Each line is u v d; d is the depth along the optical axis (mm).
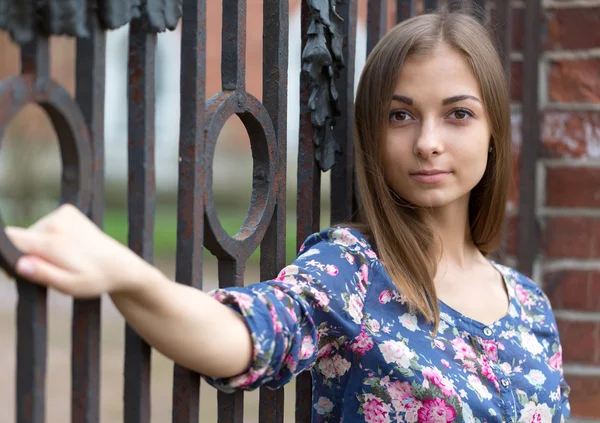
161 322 741
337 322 1019
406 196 1156
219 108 864
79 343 705
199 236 834
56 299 5762
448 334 1129
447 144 1115
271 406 1025
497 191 1280
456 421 1065
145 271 703
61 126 656
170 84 10602
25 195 9812
